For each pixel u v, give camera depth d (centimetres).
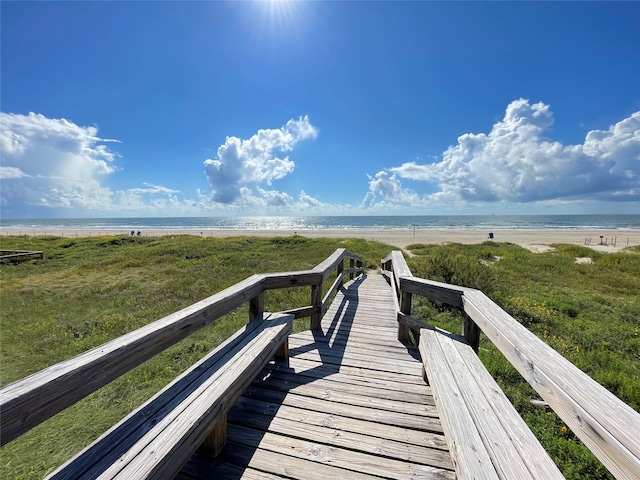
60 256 1545
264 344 227
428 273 766
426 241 2514
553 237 3006
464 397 162
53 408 102
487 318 184
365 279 823
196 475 158
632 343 432
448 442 145
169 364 379
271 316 292
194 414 146
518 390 295
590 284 836
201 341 446
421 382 252
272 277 290
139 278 941
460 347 225
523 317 522
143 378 346
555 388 116
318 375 262
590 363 373
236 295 224
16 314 607
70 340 474
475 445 129
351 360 293
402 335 338
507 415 145
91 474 111
